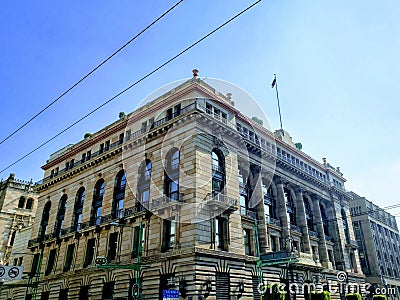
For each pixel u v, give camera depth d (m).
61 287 35.25
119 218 32.62
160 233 28.22
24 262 43.16
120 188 36.12
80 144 44.25
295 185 43.97
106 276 31.14
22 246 46.31
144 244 29.11
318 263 41.31
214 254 25.94
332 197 51.41
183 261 25.16
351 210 64.56
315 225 46.06
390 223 73.06
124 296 28.50
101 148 40.97
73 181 42.53
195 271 24.12
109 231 33.62
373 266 58.19
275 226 36.75
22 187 57.84
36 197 58.72
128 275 29.06
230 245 28.08
